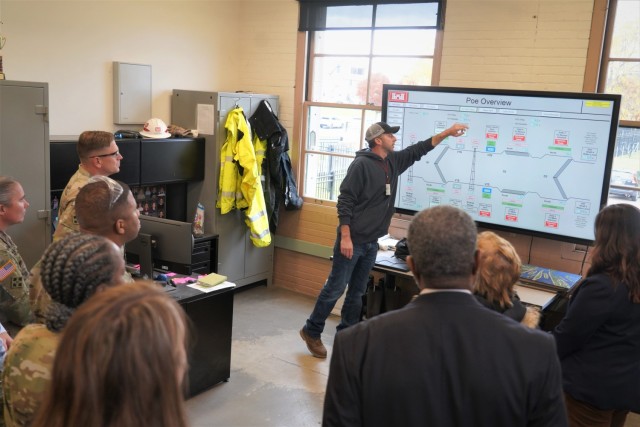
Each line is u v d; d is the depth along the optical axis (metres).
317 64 5.27
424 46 4.61
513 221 4.01
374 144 3.92
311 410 3.43
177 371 0.95
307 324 4.18
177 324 0.96
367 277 4.16
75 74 4.44
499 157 3.99
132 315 0.91
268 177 5.25
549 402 1.24
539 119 3.80
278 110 5.47
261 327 4.69
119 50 4.70
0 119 3.40
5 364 1.36
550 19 3.98
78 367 0.89
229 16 5.57
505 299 1.86
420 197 4.36
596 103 3.59
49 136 3.91
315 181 5.41
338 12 5.04
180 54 5.18
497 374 1.23
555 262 4.04
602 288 2.09
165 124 4.87
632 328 2.12
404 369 1.27
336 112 5.18
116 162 3.04
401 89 4.32
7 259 2.48
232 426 3.21
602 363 2.14
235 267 5.32
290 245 5.57
